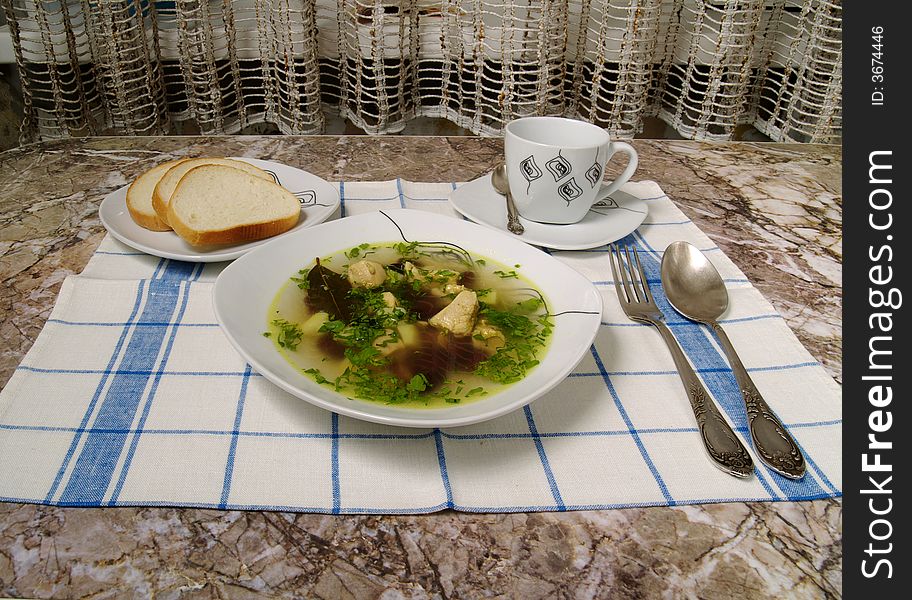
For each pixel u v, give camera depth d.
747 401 0.55
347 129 1.68
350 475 0.48
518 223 0.82
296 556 0.42
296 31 1.37
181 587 0.40
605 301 0.71
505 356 0.56
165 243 0.75
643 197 0.98
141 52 1.34
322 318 0.60
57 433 0.49
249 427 0.52
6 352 0.59
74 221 0.85
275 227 0.76
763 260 0.84
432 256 0.72
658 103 1.59
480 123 1.47
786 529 0.46
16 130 1.45
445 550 0.43
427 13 1.43
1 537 0.42
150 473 0.47
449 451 0.50
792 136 1.58
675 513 0.46
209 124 1.46
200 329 0.63
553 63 1.43
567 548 0.44
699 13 1.38
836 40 1.34
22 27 1.30
